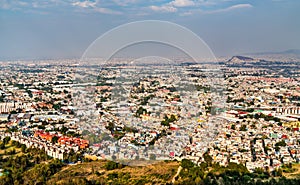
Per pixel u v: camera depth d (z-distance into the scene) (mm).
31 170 113375
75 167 110125
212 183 92750
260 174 107938
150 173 95125
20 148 144625
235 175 103188
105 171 102875
